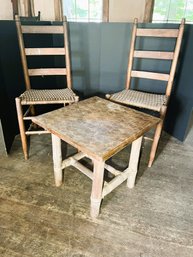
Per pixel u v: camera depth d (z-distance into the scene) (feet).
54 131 3.71
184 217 4.21
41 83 6.98
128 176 4.66
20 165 5.43
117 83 7.38
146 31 5.59
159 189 4.85
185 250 3.63
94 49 6.93
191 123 7.95
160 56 5.60
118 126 3.90
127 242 3.72
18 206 4.31
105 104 4.82
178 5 7.36
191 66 5.79
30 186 4.80
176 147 6.39
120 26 6.46
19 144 6.27
